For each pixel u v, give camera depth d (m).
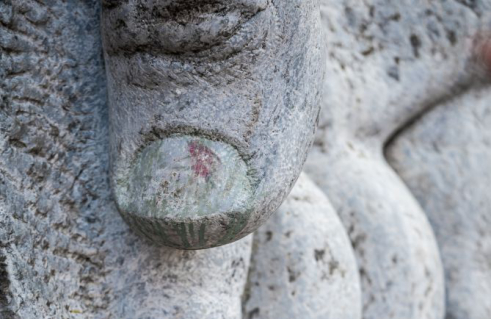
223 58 0.35
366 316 0.46
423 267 0.47
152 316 0.39
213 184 0.36
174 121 0.36
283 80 0.36
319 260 0.43
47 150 0.38
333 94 0.47
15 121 0.37
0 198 0.37
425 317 0.47
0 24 0.37
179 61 0.36
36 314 0.37
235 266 0.40
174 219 0.36
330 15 0.47
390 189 0.47
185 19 0.35
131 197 0.37
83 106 0.38
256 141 0.36
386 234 0.47
